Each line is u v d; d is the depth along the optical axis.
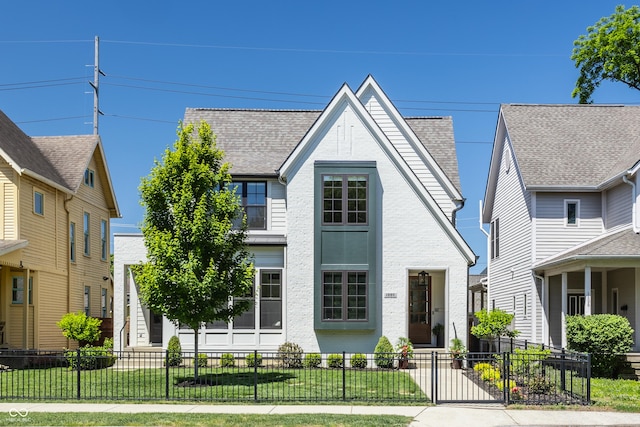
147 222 18.19
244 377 19.17
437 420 13.06
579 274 26.72
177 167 18.08
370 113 25.62
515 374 18.27
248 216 23.94
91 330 23.06
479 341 28.00
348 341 22.92
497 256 32.31
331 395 15.85
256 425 12.36
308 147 23.55
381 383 18.23
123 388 16.83
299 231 23.28
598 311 26.58
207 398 15.40
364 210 23.12
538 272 25.84
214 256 18.02
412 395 16.08
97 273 32.91
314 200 23.23
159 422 12.66
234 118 27.23
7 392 16.22
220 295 17.97
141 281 17.72
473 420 13.09
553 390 16.69
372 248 22.97
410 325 25.52
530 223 26.17
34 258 25.14
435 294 25.67
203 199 17.77
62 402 15.13
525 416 13.51
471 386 17.97
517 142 27.77
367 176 23.20
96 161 32.94
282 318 23.33
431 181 25.31
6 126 26.88
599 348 20.47
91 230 32.06
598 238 24.77
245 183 24.12
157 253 17.41
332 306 22.83
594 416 13.55
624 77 36.06
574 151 27.16
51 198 27.08
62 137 31.48
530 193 26.20
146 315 25.11
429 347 24.95
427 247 23.23
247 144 25.86
